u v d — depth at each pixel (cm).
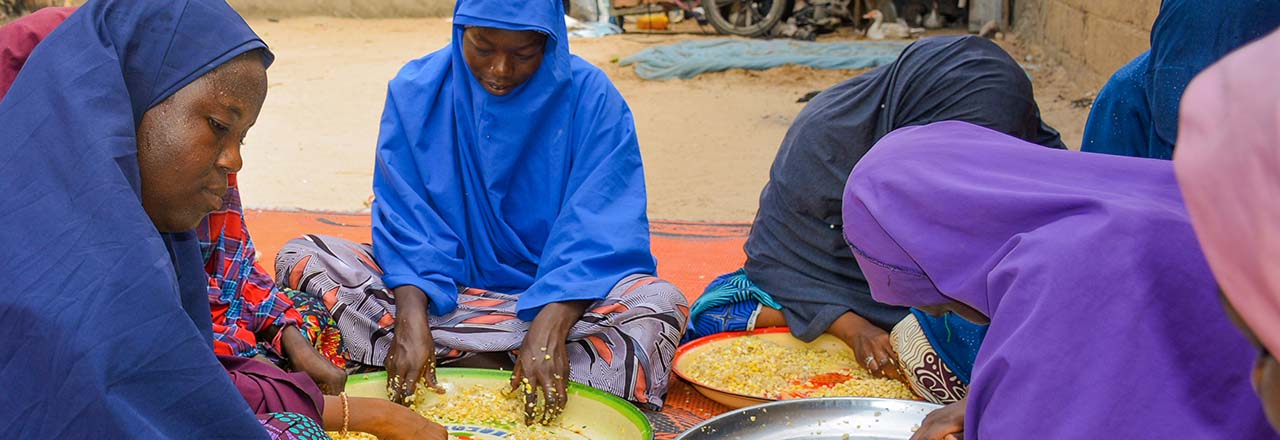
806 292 346
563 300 312
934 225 162
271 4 1473
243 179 661
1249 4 251
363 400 248
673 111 910
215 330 276
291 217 553
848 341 336
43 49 174
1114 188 153
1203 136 82
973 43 326
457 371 316
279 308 300
